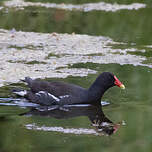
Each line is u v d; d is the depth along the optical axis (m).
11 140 10.18
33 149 9.73
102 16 26.53
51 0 30.41
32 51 18.97
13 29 22.89
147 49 20.14
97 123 11.48
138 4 29.95
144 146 10.01
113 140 10.34
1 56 17.88
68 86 13.45
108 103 13.23
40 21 24.94
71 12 27.45
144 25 24.84
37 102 13.20
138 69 16.80
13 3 29.50
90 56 18.58
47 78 15.16
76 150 9.69
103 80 13.44
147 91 14.22
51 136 10.48
